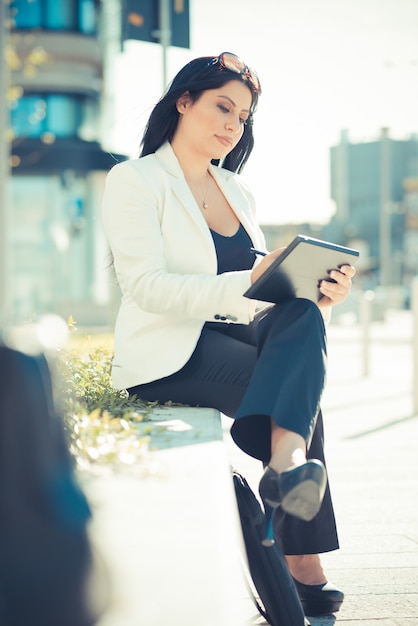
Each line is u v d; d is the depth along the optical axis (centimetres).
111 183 351
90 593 120
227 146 365
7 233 1367
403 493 555
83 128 3350
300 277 289
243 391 332
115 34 3338
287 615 287
